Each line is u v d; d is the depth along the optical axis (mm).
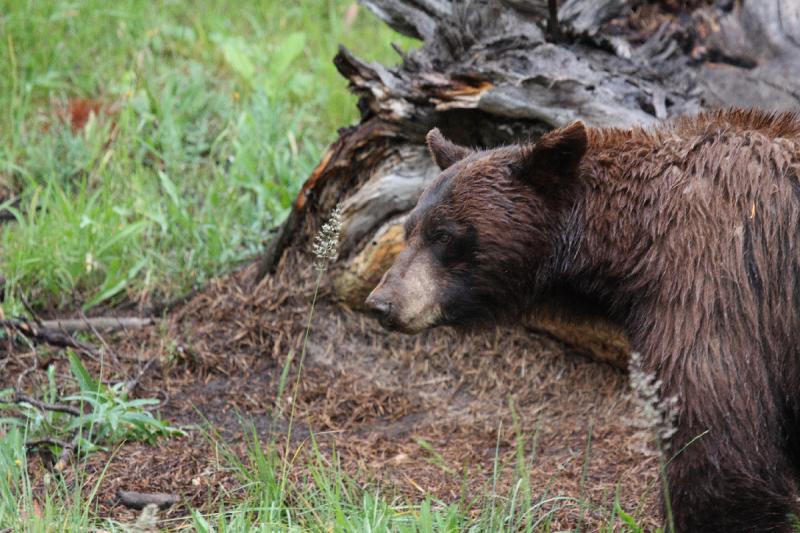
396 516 7914
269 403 10828
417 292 7926
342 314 11742
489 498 8727
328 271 11820
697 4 10930
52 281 12344
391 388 11055
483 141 10688
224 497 8891
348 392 10977
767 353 7078
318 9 18703
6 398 10242
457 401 10914
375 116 11375
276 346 11461
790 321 7059
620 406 10469
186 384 11086
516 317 8148
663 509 7359
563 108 9945
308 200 11961
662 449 7230
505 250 7832
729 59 10695
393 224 11148
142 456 9648
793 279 7043
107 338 11688
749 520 7074
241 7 18469
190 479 9281
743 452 6949
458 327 8180
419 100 10758
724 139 7441
